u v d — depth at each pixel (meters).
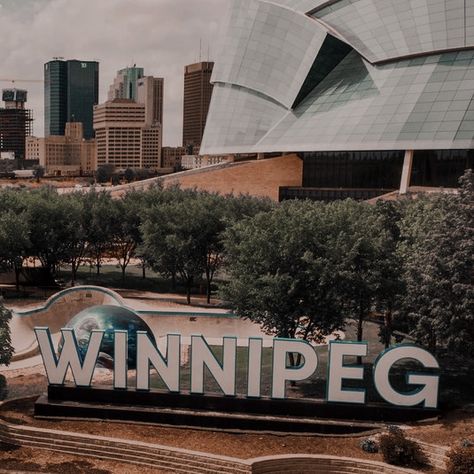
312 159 110.69
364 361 45.88
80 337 43.50
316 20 117.62
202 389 34.97
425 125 93.50
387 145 95.19
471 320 34.66
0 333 36.53
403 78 101.50
